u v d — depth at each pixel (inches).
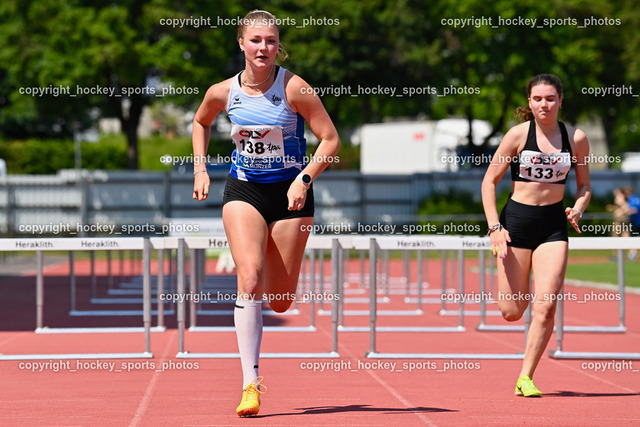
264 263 660.1
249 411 635.5
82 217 3809.1
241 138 636.7
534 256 730.8
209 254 3558.1
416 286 2175.2
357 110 4923.7
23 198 3934.5
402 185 4037.9
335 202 3981.3
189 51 3919.8
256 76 628.1
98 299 1772.9
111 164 6673.2
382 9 4143.7
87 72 3695.9
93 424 617.3
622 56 4475.9
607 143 5689.0
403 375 861.2
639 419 637.9
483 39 4050.2
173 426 607.5
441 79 4325.8
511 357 976.9
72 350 1057.5
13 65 3836.1
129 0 3796.8
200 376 848.9
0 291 2010.3
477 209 3718.0
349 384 806.5
